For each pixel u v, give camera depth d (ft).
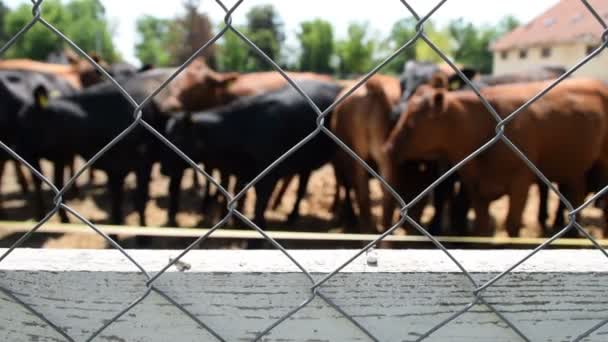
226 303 3.66
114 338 3.64
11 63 29.66
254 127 19.94
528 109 17.49
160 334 3.67
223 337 3.70
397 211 21.31
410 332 3.78
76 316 3.60
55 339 3.62
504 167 17.52
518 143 17.38
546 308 3.81
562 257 3.97
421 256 3.93
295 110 20.71
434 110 17.63
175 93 23.12
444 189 21.13
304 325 3.73
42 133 19.70
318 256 3.87
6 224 11.59
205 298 3.64
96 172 32.04
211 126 19.86
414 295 3.74
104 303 3.60
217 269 3.63
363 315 3.74
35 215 23.97
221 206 23.31
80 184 29.27
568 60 106.32
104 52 165.07
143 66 30.25
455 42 127.85
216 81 23.62
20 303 3.47
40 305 3.58
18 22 138.21
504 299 3.78
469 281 3.75
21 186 26.81
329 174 33.17
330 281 3.68
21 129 19.88
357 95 20.75
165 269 3.45
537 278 3.77
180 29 126.62
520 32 123.24
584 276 3.78
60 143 19.94
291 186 29.76
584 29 101.60
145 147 20.83
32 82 23.88
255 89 23.84
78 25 159.63
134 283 3.59
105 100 20.15
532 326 3.83
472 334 3.82
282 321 3.67
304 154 21.48
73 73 30.48
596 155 18.90
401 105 19.61
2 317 3.58
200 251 3.88
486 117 17.52
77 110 19.79
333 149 22.49
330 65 151.02
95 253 3.79
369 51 143.43
